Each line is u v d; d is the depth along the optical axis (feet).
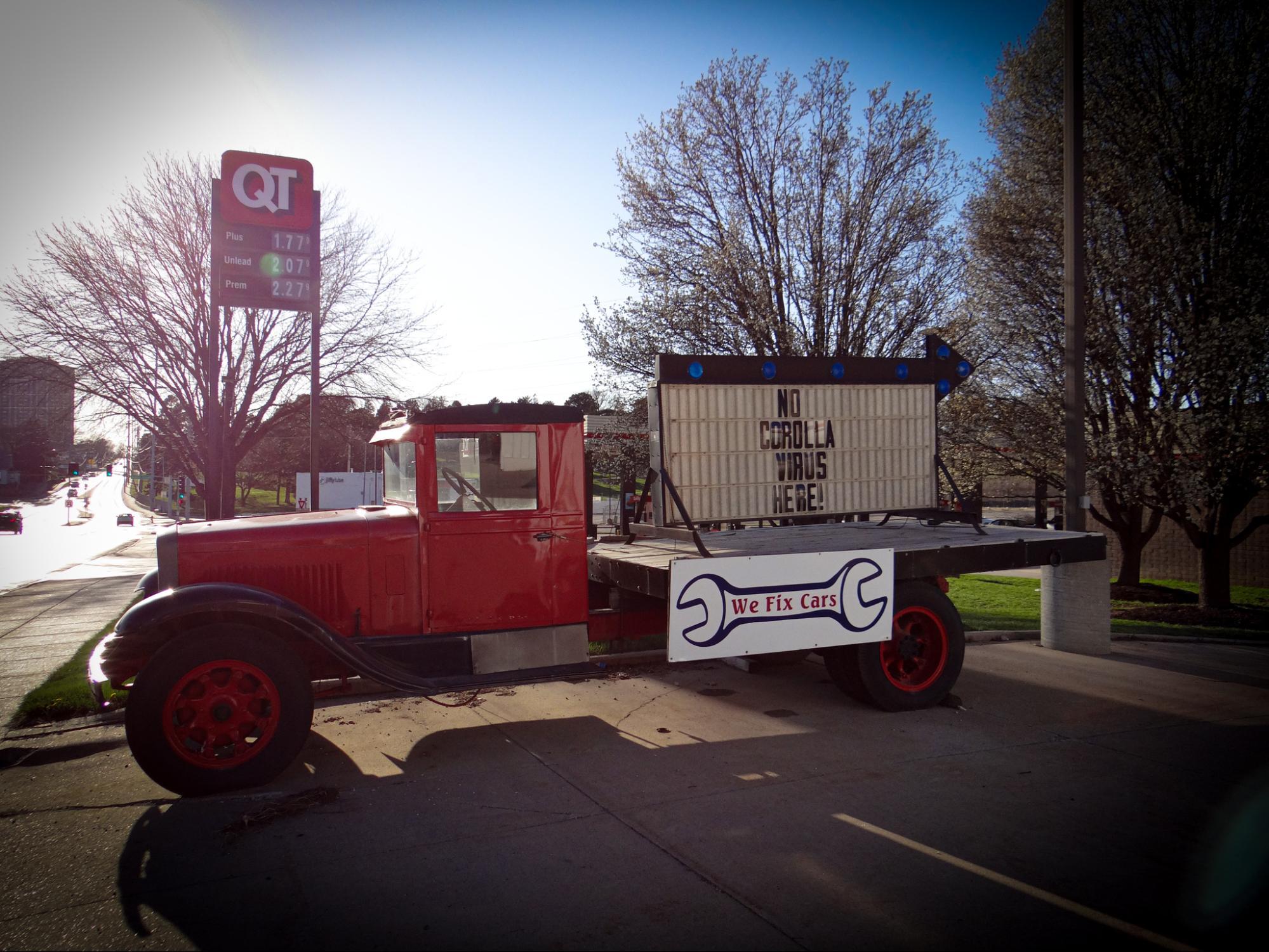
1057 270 36.63
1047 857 11.75
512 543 17.98
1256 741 17.26
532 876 11.29
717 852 11.96
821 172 35.32
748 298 33.99
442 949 9.48
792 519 22.67
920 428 24.34
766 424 22.34
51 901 10.71
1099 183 35.40
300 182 37.86
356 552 17.04
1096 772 15.33
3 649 28.81
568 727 18.44
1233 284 33.17
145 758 13.97
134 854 12.16
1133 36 35.73
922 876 11.16
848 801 13.89
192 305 53.57
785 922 10.03
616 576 19.06
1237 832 12.59
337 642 15.69
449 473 17.57
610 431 36.47
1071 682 22.77
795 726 18.40
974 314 38.09
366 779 15.17
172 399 55.77
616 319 36.68
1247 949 9.38
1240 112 34.24
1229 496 38.45
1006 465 40.45
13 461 370.32
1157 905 10.37
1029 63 38.40
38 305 51.90
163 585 15.98
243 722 14.69
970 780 14.89
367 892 10.87
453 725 18.67
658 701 20.65
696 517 21.48
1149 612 39.73
